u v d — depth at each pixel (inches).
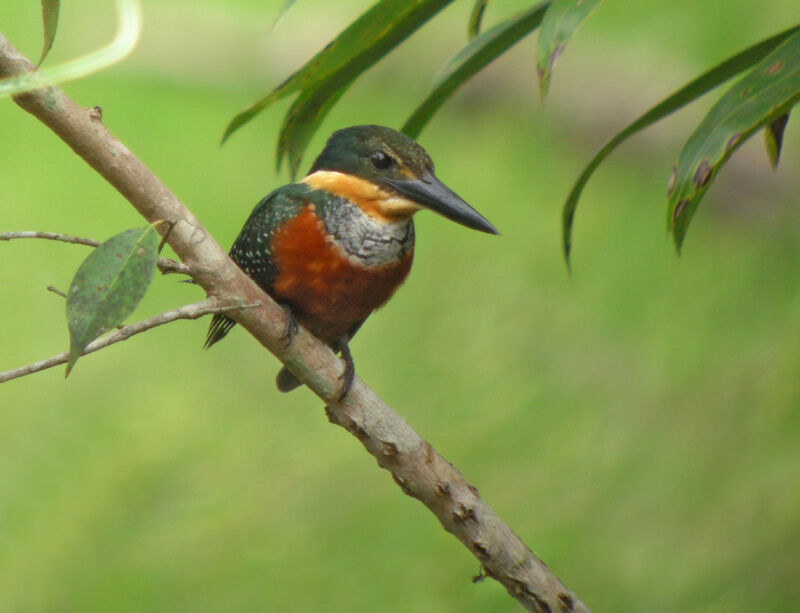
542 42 166.2
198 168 454.6
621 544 291.3
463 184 451.5
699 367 321.7
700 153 167.5
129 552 299.3
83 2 517.3
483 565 218.5
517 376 333.4
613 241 380.2
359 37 193.0
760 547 280.2
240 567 296.4
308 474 314.5
